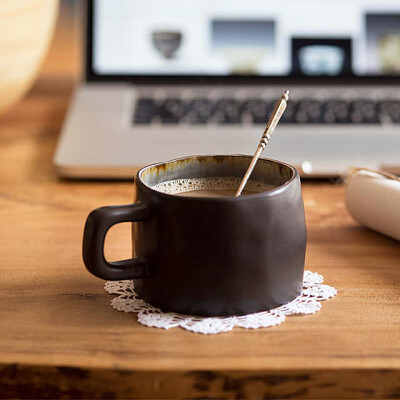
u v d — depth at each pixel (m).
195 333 0.59
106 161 0.85
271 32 1.00
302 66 1.00
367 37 1.00
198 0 1.00
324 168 0.85
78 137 0.88
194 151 0.87
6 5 0.84
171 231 0.59
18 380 0.57
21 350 0.57
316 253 0.70
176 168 0.64
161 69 1.00
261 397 0.56
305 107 0.95
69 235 0.73
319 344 0.58
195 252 0.59
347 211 0.78
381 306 0.62
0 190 0.84
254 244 0.59
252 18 1.00
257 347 0.58
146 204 0.60
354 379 0.56
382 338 0.59
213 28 1.00
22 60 0.89
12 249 0.71
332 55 1.00
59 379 0.56
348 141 0.88
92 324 0.60
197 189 0.65
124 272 0.60
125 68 1.00
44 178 0.87
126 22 1.00
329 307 0.62
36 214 0.78
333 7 1.00
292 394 0.56
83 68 1.00
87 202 0.81
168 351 0.57
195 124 0.91
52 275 0.67
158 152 0.87
